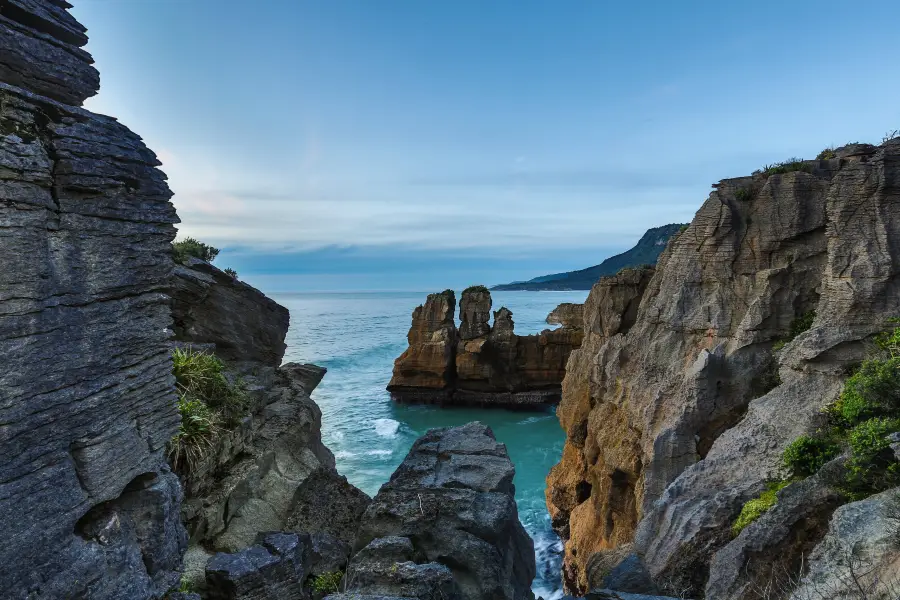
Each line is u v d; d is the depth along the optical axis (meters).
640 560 13.15
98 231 6.07
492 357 58.50
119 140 6.39
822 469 11.47
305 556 10.12
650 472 18.34
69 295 5.68
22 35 5.41
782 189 19.34
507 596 8.75
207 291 15.09
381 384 66.75
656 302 22.14
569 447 28.27
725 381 18.75
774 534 10.91
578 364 28.78
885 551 7.71
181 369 11.44
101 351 6.09
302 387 16.84
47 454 5.37
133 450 6.52
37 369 5.28
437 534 9.32
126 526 6.42
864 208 16.66
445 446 12.51
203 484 10.57
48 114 5.59
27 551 5.05
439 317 58.53
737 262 20.09
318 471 13.50
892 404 12.69
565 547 25.20
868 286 15.82
